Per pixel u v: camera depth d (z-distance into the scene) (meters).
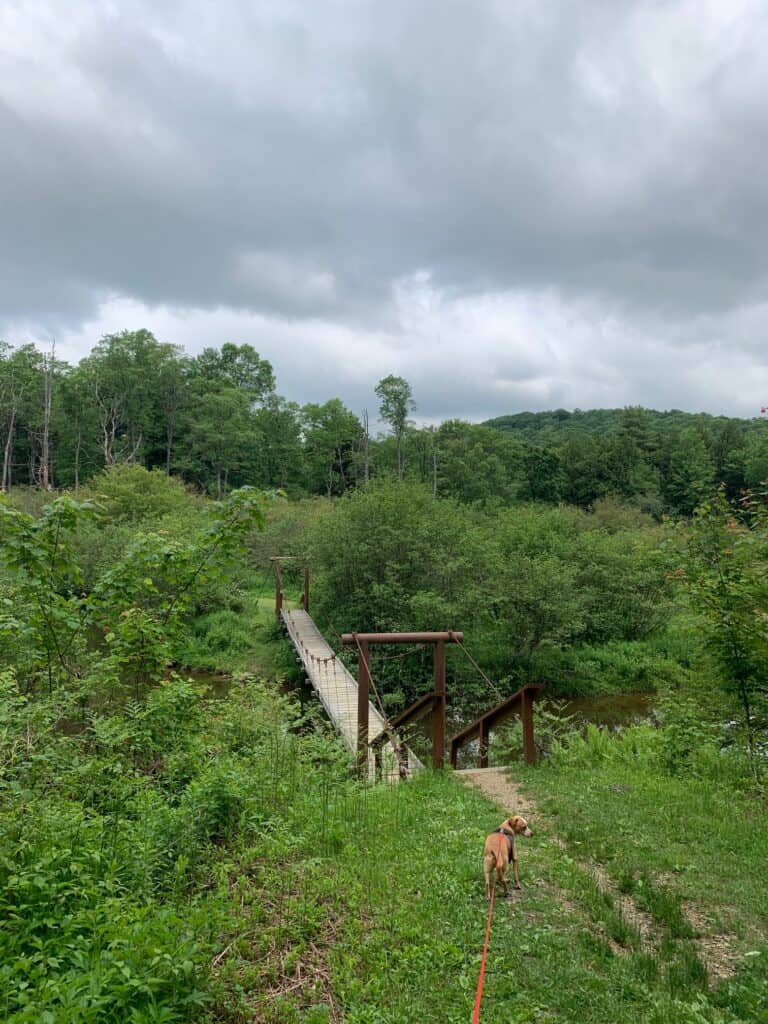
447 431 74.62
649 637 26.55
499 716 9.38
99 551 25.25
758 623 7.94
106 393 70.38
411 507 24.34
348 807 6.50
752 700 8.78
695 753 9.07
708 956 3.98
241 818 5.70
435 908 4.38
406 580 22.84
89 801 5.69
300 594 34.69
